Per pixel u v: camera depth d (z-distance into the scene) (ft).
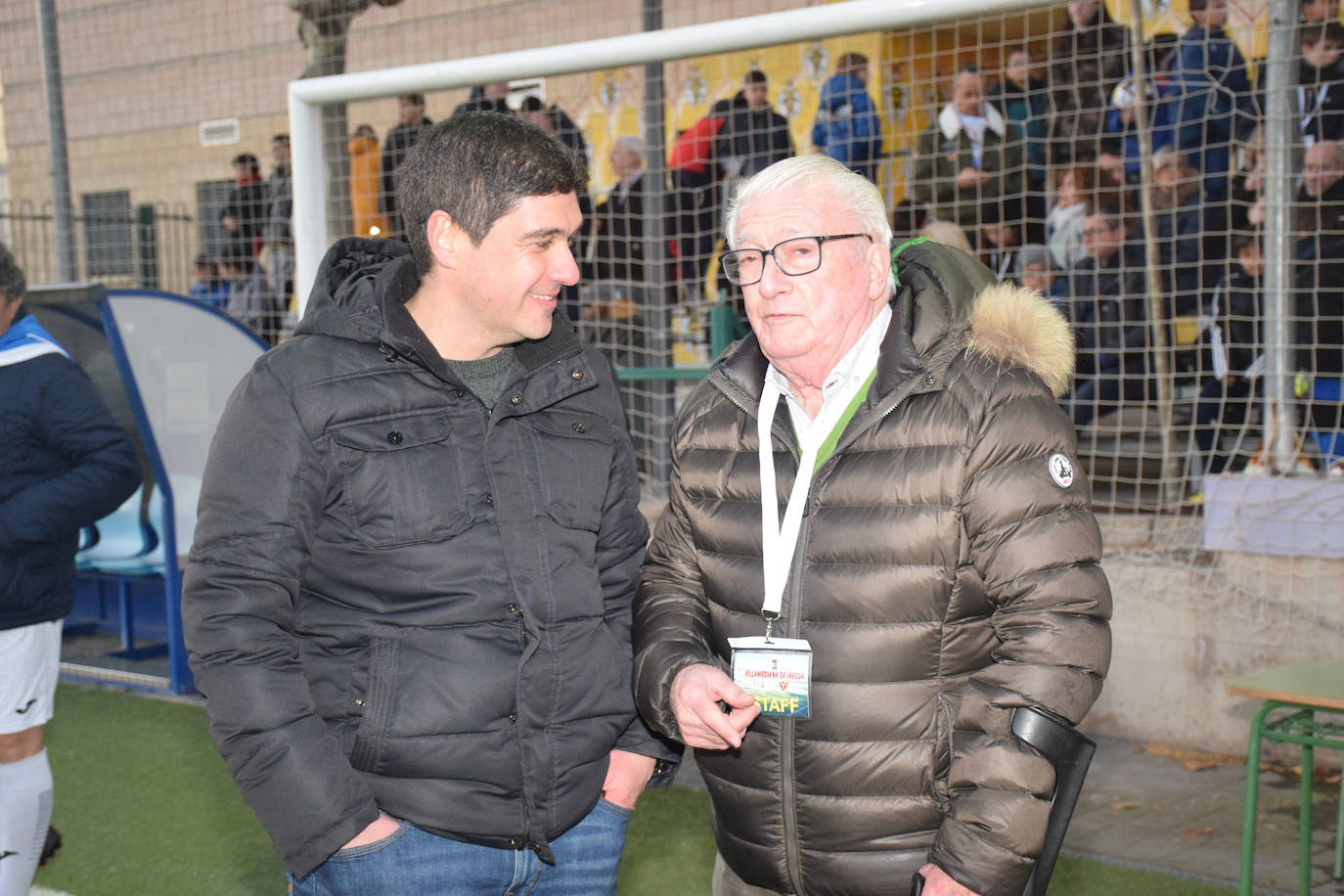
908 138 18.65
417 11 25.71
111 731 15.29
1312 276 14.08
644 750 6.33
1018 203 17.10
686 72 22.07
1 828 8.97
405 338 5.48
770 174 5.49
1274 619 12.80
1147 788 12.41
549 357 5.90
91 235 29.78
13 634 8.96
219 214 27.89
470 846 5.59
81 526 9.31
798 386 5.71
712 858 11.16
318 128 13.15
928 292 5.53
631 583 6.51
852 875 5.47
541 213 5.30
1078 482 5.29
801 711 5.31
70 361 9.82
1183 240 15.61
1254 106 15.35
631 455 6.48
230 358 17.85
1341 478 12.75
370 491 5.43
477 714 5.49
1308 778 9.22
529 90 22.31
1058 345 5.38
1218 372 15.16
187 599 5.37
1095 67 17.15
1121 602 13.73
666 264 18.40
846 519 5.41
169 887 10.75
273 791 5.21
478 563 5.53
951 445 5.26
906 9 10.46
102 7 29.91
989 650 5.40
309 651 5.60
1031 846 4.97
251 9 27.76
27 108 31.60
